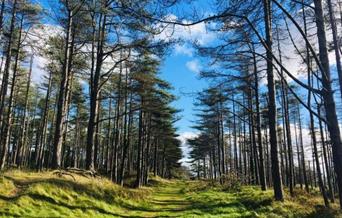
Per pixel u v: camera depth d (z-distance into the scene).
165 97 31.38
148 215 15.05
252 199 17.72
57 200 12.45
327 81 5.53
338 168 5.55
